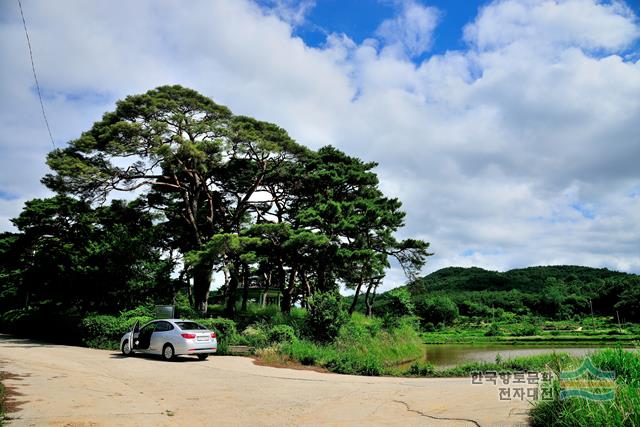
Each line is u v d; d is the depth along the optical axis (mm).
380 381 13258
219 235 27219
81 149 28297
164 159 28281
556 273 153000
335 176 32969
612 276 138875
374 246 33438
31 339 27875
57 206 33250
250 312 35250
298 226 32438
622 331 65250
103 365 15062
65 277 28453
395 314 40938
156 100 28859
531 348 48594
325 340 23359
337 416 8141
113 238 27516
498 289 139625
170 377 12992
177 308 29375
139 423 7422
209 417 8148
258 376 13688
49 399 8586
